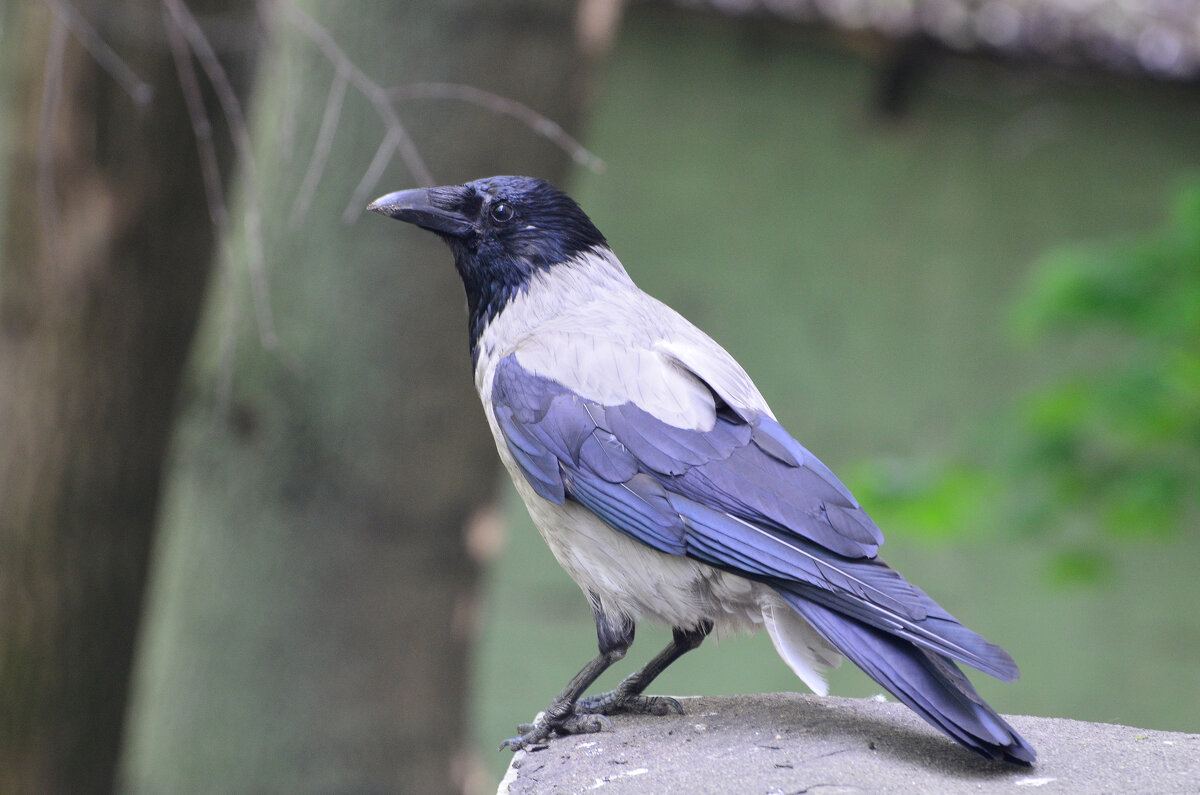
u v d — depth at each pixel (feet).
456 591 38.19
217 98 35.70
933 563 74.33
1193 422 49.06
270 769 37.01
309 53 35.94
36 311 35.19
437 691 38.17
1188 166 73.61
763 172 73.15
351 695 37.17
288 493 36.81
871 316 74.13
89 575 36.35
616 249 72.74
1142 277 49.80
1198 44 69.72
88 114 34.53
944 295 74.18
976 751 19.81
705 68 72.38
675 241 73.10
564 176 38.22
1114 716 73.97
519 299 27.32
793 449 23.40
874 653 20.89
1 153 35.42
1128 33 69.62
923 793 19.81
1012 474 51.16
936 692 20.31
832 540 21.99
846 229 73.77
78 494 35.94
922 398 74.38
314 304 36.40
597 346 25.35
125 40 34.32
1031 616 74.18
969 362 74.33
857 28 68.90
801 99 72.84
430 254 36.37
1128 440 50.98
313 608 36.94
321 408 36.52
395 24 35.65
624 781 21.31
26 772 36.35
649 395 24.40
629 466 23.73
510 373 25.58
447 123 35.83
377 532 36.96
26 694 36.11
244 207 34.99
